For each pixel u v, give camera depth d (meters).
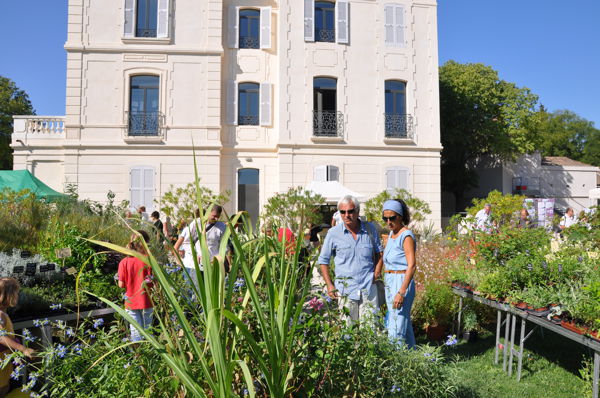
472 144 24.06
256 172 16.95
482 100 23.00
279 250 2.42
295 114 16.55
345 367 2.25
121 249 1.85
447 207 27.67
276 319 1.86
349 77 16.94
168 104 16.08
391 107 17.28
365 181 16.81
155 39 16.02
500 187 24.89
